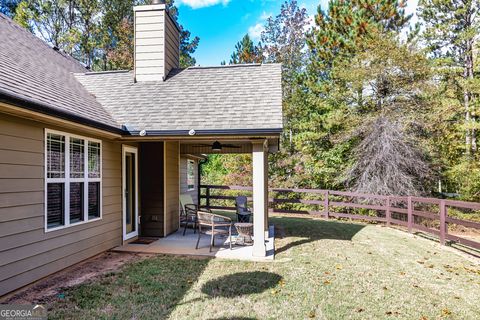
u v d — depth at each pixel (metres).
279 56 20.86
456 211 10.80
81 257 5.23
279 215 12.26
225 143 9.05
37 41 7.58
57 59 7.73
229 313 3.40
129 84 7.69
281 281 4.43
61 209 4.82
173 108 6.43
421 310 3.61
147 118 6.14
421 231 8.79
